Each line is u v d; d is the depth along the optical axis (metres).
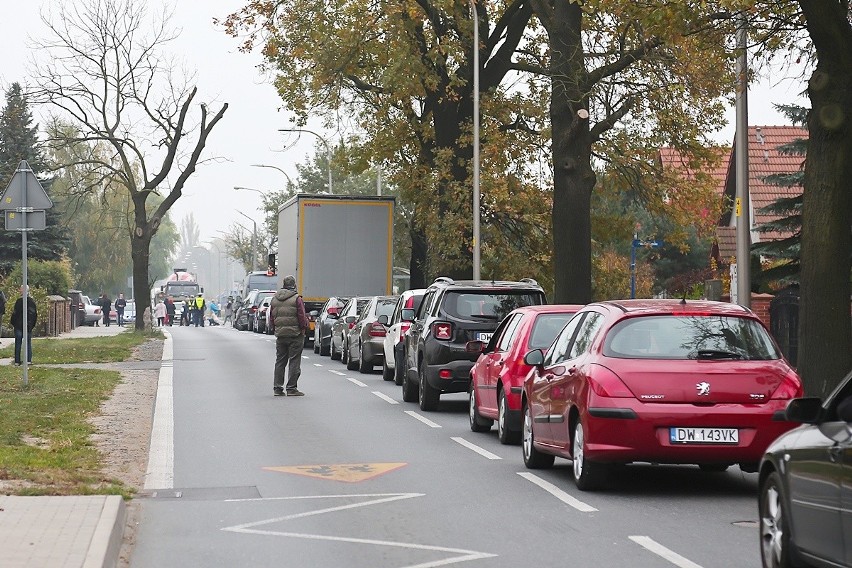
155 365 83.44
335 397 60.94
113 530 23.91
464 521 27.12
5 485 30.28
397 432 45.88
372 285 103.56
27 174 59.16
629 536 25.16
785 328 68.94
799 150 83.44
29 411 49.59
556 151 81.25
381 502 29.83
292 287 61.66
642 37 76.31
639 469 36.00
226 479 33.91
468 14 102.62
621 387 30.00
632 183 101.81
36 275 162.38
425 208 109.88
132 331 153.88
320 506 29.31
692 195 100.50
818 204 46.19
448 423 49.16
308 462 37.44
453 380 52.50
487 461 37.69
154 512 28.52
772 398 29.97
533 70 105.38
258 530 26.17
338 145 117.81
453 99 101.06
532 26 105.94
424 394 53.62
